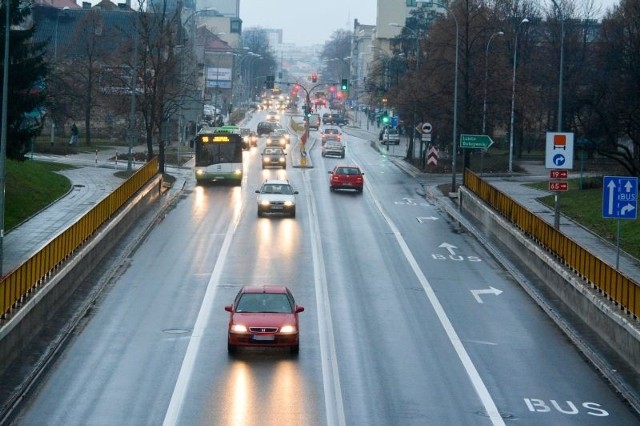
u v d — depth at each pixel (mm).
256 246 65062
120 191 68750
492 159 132500
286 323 40344
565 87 96125
